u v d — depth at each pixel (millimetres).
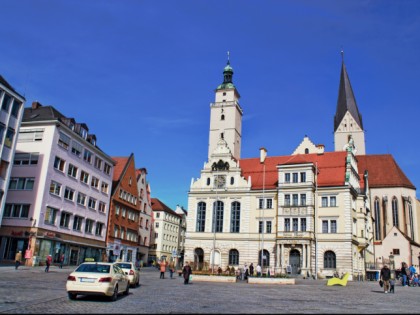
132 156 87938
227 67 103938
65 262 61281
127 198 84375
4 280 29391
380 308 20828
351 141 85125
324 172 76875
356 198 78312
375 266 83938
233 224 78000
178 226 138000
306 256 69438
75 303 19188
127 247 83250
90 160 68438
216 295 26703
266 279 46312
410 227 97938
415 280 50156
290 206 72875
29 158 57188
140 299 22266
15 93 50875
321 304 22438
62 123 58750
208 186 81438
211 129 98438
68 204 61562
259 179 80500
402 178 101500
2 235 54938
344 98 125750
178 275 60094
